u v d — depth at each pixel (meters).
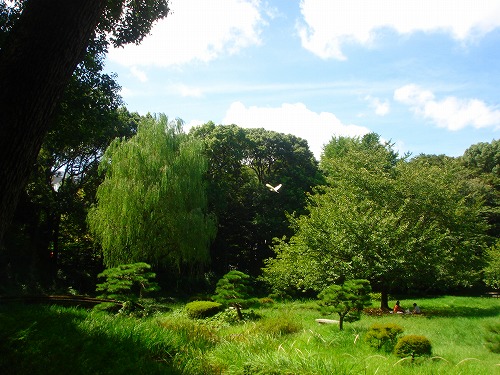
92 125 13.91
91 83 12.98
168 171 22.45
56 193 26.28
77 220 26.58
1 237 3.13
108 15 7.97
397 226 18.67
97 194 22.16
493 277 26.33
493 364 6.96
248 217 35.09
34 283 20.55
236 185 34.78
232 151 33.03
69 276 24.23
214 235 25.02
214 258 34.19
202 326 9.46
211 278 30.70
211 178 32.72
